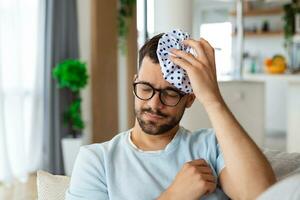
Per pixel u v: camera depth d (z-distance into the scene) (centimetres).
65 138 416
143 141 110
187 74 98
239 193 94
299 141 441
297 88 441
